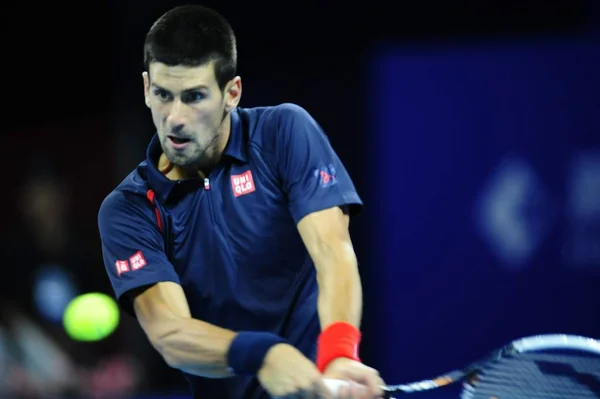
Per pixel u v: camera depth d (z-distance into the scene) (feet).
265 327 45.91
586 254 90.22
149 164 44.75
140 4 109.50
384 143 93.20
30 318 88.38
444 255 92.43
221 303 45.57
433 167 92.38
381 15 108.27
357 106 107.76
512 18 107.45
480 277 92.02
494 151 91.45
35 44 119.14
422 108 92.38
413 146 92.58
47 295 88.58
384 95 93.15
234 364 40.24
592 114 89.76
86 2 117.80
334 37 108.58
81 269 90.89
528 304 91.35
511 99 91.09
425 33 108.17
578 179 90.12
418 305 92.99
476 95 91.61
